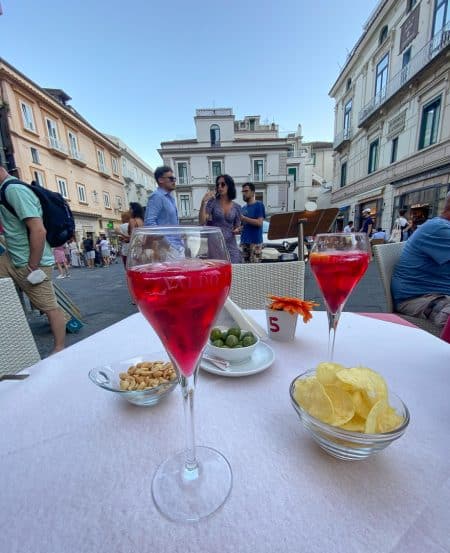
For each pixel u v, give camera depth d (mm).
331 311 766
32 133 14539
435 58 8773
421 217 10211
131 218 4281
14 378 706
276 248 7707
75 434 522
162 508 380
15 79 13250
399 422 440
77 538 352
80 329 3156
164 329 433
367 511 366
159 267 431
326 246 770
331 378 500
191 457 444
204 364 740
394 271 2051
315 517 363
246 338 779
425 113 9852
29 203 1818
